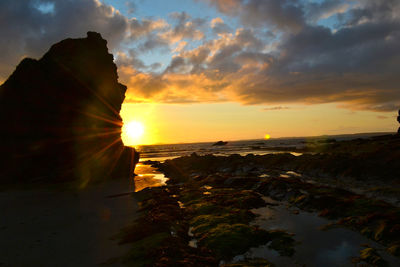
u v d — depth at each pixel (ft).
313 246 42.93
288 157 161.89
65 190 100.37
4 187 103.50
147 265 35.12
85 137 128.36
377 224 48.73
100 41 146.61
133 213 65.87
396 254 38.32
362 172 99.25
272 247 43.19
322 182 100.07
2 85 119.96
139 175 159.84
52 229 52.70
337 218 56.80
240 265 36.47
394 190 73.00
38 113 117.29
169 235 46.78
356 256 38.78
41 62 127.03
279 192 82.99
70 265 36.32
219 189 94.63
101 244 44.19
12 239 46.88
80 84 127.75
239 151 381.60
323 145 283.79
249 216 60.49
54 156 118.11
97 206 73.77
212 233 48.67
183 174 152.56
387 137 260.01
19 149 112.98
